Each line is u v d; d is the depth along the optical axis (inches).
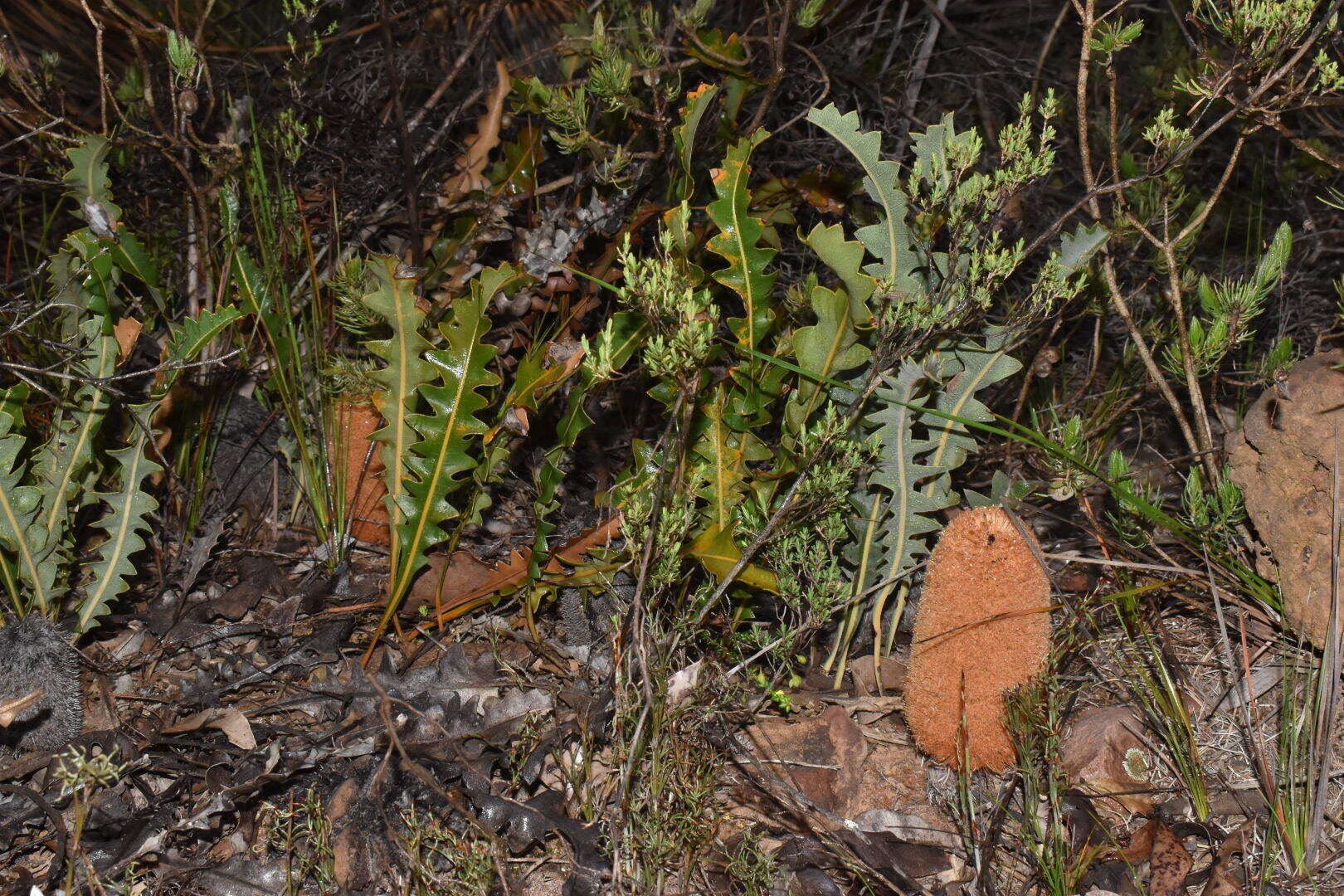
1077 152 151.1
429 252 116.0
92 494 91.3
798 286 100.0
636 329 91.2
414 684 86.8
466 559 95.7
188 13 125.0
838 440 80.3
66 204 128.2
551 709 83.6
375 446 104.1
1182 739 85.2
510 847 76.4
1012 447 106.5
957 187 80.5
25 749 82.3
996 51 161.5
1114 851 76.0
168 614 98.2
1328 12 77.8
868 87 133.1
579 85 113.8
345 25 139.4
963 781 76.1
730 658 89.9
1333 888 73.2
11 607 90.9
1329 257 140.5
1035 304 84.5
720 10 139.5
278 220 111.4
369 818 76.7
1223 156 147.8
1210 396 119.9
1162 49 147.6
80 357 86.8
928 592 77.9
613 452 116.0
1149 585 94.3
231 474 112.7
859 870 73.1
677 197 96.9
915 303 82.9
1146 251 123.3
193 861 75.0
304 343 112.7
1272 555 91.1
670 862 75.3
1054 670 80.4
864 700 90.2
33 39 128.4
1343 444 85.6
